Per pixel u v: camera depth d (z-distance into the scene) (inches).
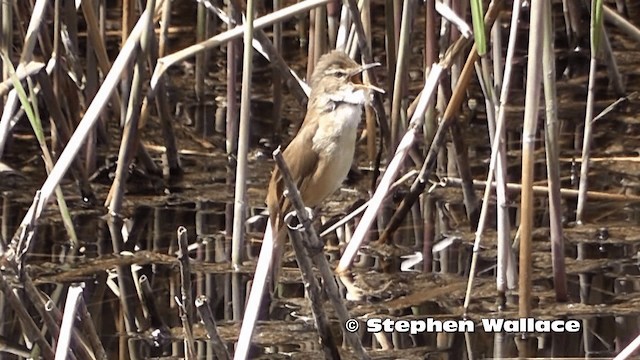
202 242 466.0
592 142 554.3
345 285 422.9
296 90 513.0
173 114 592.4
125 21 504.1
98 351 329.4
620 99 589.3
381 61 627.8
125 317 409.1
